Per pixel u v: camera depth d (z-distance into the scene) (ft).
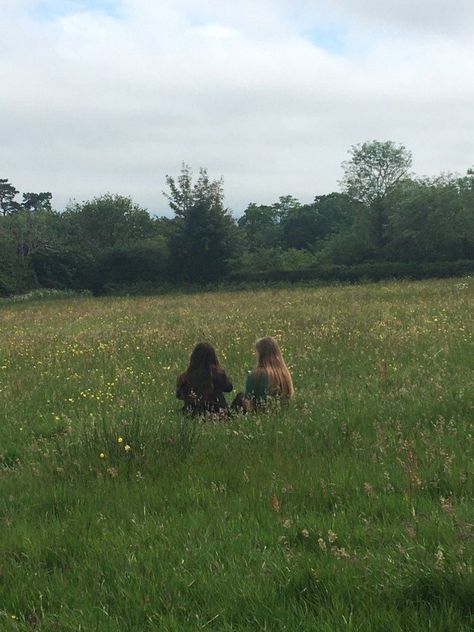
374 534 12.31
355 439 19.72
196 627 9.51
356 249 192.95
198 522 13.88
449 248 176.65
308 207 334.85
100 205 244.01
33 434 25.38
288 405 24.68
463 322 48.39
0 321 88.63
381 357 35.91
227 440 20.68
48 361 43.50
